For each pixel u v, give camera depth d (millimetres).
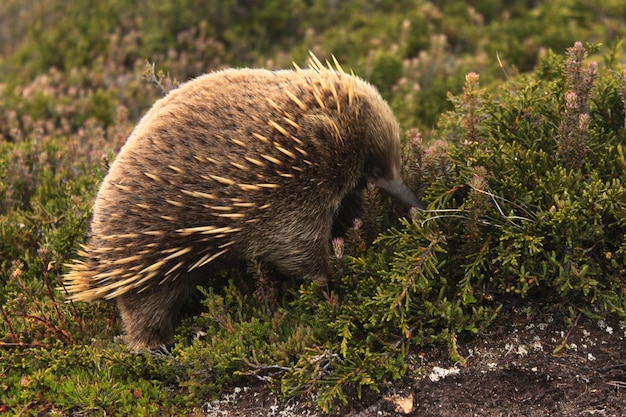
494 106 4430
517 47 7562
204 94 3730
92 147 6262
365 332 3826
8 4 9945
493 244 3863
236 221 3742
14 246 4828
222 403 3799
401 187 4082
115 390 3777
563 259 3684
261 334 3957
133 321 4047
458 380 3629
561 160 3936
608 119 4227
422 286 3650
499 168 3891
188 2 8469
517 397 3557
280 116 3697
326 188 3889
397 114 6336
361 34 8016
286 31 8555
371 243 4234
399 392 3613
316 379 3566
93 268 3957
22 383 3791
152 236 3713
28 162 5793
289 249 3945
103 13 8828
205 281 4344
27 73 8711
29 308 4383
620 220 3570
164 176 3641
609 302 3559
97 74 8039
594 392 3480
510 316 3846
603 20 8016
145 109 7484
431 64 7172
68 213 4820
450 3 8477
